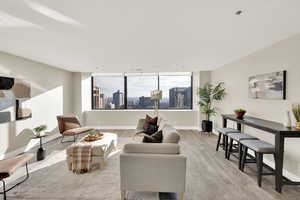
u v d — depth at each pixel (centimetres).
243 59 390
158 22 206
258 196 218
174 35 250
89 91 648
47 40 269
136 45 299
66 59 409
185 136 526
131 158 197
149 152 210
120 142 459
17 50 326
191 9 175
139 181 198
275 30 233
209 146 427
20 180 257
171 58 405
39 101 439
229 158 346
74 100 616
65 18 194
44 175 273
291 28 226
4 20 197
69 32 236
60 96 538
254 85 345
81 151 287
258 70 336
